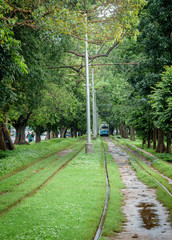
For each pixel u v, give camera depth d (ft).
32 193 35.27
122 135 252.83
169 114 66.85
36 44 58.65
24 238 19.97
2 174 49.32
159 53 75.20
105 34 45.68
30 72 59.82
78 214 25.57
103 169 54.29
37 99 72.74
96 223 23.47
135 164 60.85
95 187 37.83
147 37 73.67
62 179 43.37
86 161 64.44
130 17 44.27
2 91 44.68
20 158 65.72
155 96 69.26
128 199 33.19
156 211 28.02
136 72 87.76
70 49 72.95
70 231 21.47
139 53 90.17
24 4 41.98
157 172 54.90
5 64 39.52
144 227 23.48
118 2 43.83
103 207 28.63
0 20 34.14
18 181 42.96
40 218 24.54
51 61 72.18
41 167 57.11
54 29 40.81
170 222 24.56
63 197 32.09
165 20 71.20
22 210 27.09
